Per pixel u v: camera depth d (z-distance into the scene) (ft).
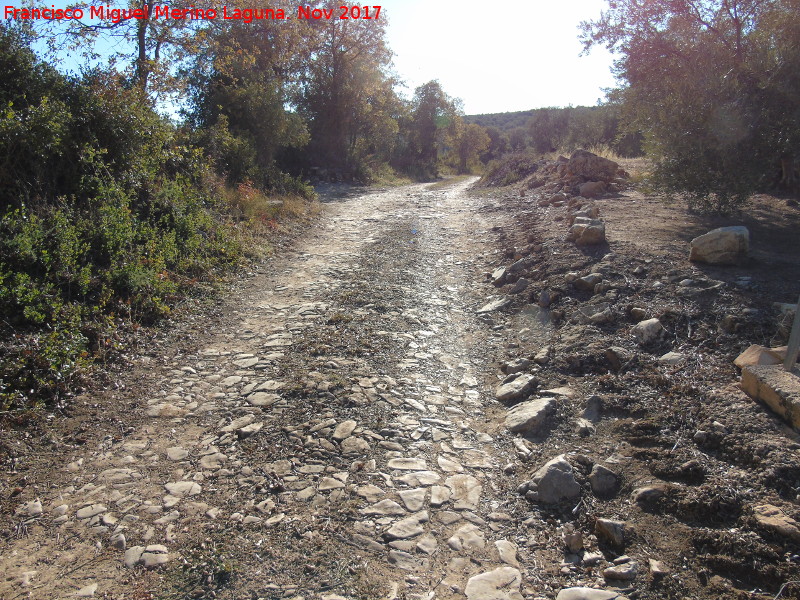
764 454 12.03
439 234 39.45
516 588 9.86
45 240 21.08
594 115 114.52
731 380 15.15
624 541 10.77
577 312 21.38
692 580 9.75
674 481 12.23
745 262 22.25
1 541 10.84
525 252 29.37
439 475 13.16
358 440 14.43
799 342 13.67
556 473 12.49
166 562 10.30
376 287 27.66
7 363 15.81
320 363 19.01
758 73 27.37
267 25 71.82
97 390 16.83
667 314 19.07
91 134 27.63
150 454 13.84
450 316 24.09
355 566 10.28
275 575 10.02
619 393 15.96
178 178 33.55
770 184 35.91
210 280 27.55
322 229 42.88
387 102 112.16
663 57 33.73
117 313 21.17
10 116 23.59
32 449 13.78
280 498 12.17
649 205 36.76
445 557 10.61
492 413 16.35
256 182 50.98
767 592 9.34
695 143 29.30
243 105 59.16
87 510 11.75
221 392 17.13
